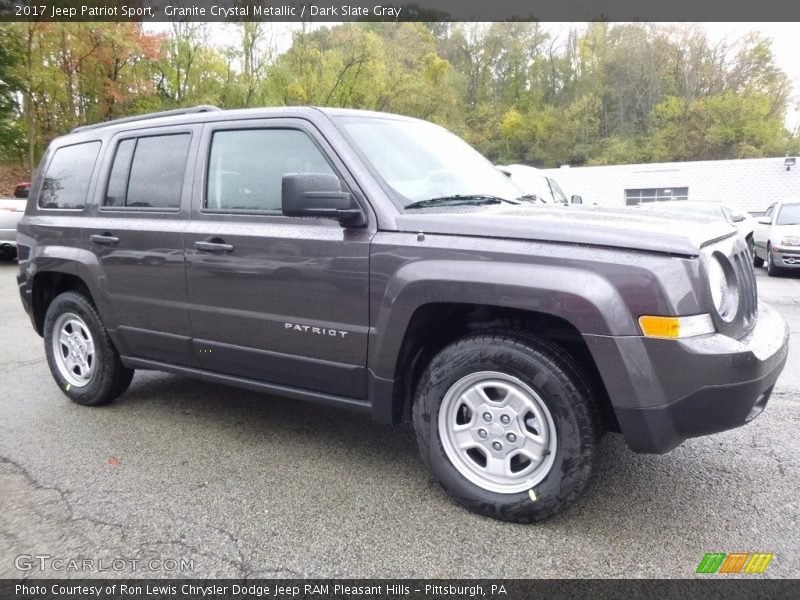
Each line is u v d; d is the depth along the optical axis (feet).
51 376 16.92
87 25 56.18
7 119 60.59
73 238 13.85
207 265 11.47
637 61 208.64
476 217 9.22
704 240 8.55
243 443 12.21
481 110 210.79
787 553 8.34
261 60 91.91
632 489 10.16
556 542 8.64
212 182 11.80
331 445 12.13
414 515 9.39
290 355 10.77
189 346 12.14
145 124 13.19
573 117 211.82
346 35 107.86
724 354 7.89
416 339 9.84
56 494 10.11
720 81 198.29
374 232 9.73
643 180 95.71
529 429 9.07
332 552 8.45
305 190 9.34
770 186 90.63
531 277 8.41
